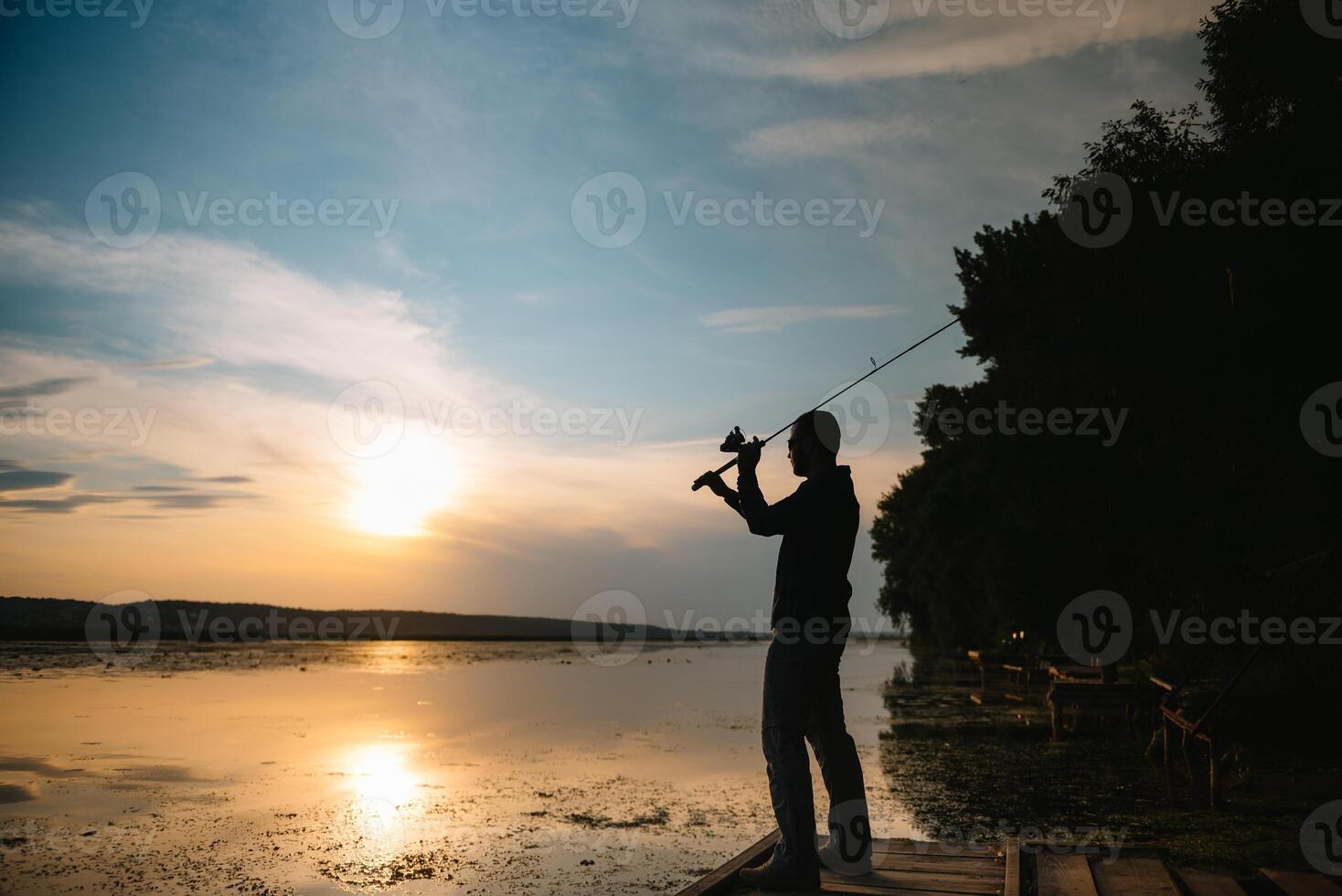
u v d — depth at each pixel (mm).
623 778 11008
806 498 4500
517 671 40594
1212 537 15047
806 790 4301
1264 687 13523
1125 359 13672
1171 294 13023
